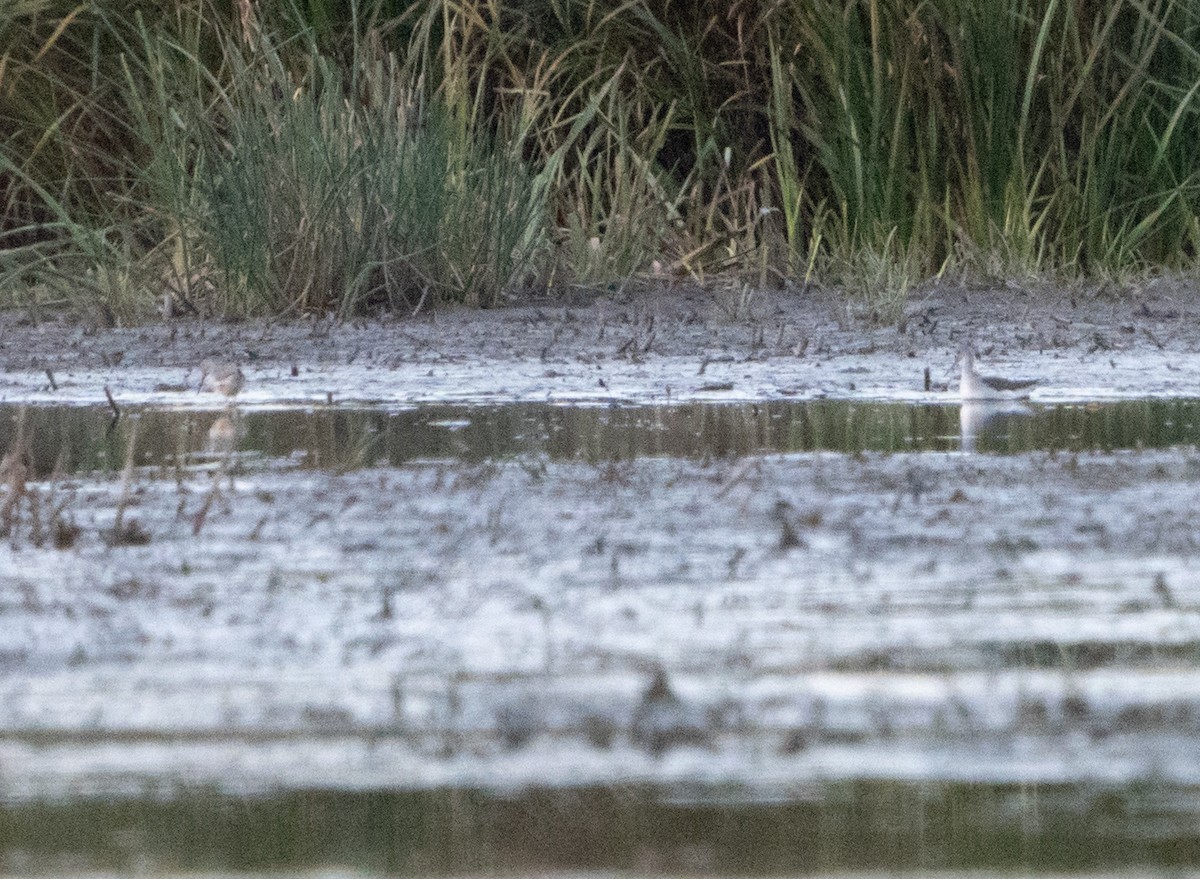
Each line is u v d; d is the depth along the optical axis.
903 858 7.17
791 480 16.70
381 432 21.05
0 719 9.50
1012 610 11.45
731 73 38.88
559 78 39.75
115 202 38.44
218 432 21.28
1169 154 37.78
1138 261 37.41
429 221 33.84
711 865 7.12
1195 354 27.50
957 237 37.28
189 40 37.00
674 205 37.81
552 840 7.47
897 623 11.15
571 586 12.34
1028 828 7.50
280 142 33.50
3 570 13.30
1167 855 7.14
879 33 36.94
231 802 8.10
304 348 29.69
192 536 14.52
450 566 13.07
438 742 8.97
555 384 25.55
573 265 36.72
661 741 8.91
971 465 17.42
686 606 11.67
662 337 30.41
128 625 11.48
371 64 36.19
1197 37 38.00
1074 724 9.02
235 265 33.62
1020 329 30.28
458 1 39.12
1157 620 11.13
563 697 9.70
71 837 7.64
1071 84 37.41
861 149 37.31
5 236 39.09
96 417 23.09
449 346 29.67
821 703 9.48
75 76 39.22
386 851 7.36
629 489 16.34
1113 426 20.45
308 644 10.94
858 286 34.75
